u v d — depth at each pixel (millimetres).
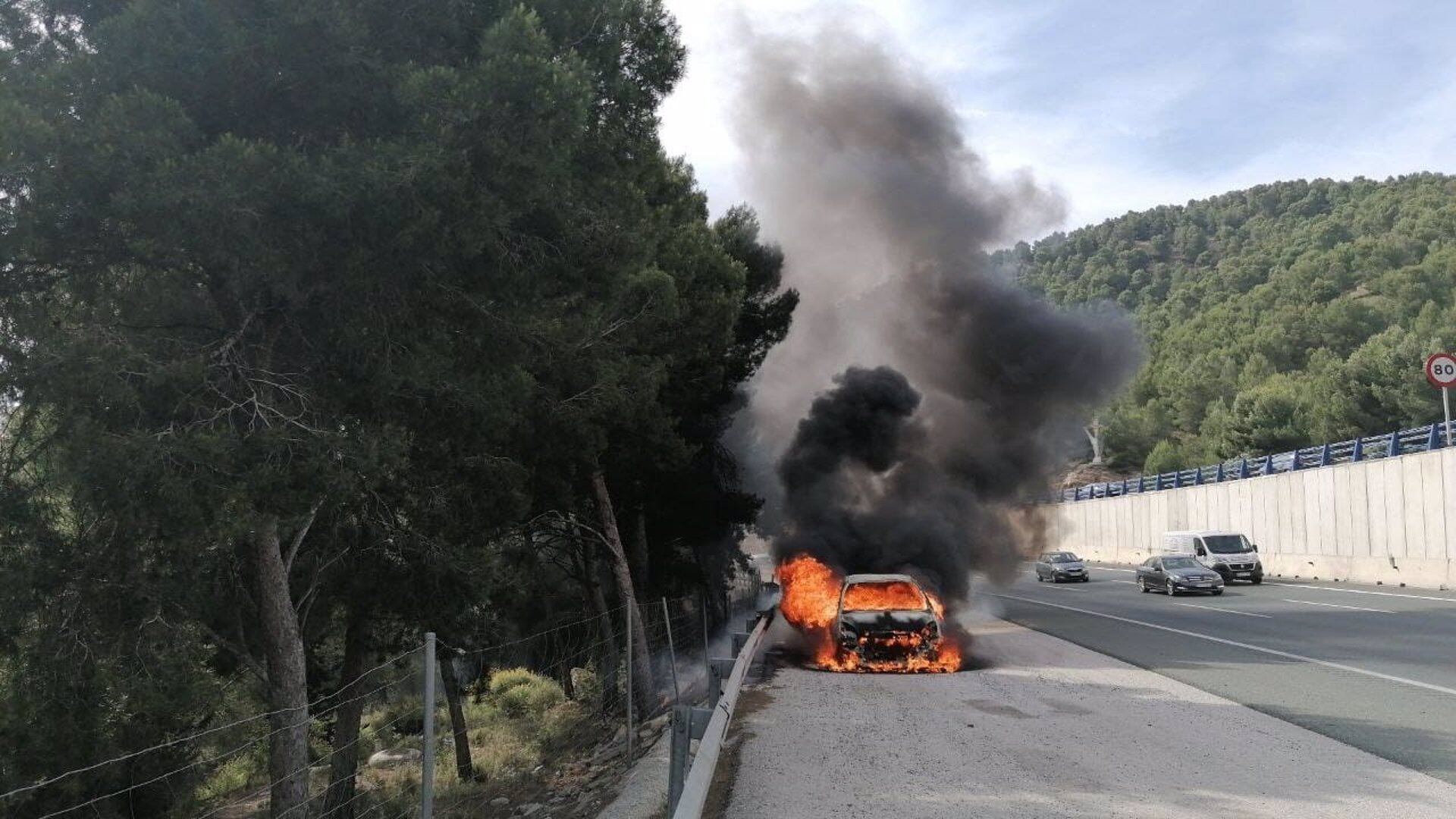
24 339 7227
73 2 8156
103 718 7820
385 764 18906
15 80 7004
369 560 11828
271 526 7418
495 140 7535
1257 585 35875
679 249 16406
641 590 21469
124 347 7055
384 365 8672
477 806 12828
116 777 8266
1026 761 8492
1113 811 6789
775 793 7684
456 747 16578
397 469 9391
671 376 17891
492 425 10148
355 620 12922
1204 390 108750
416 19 8297
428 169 7266
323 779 16297
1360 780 7438
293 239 7715
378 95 8078
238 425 7680
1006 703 11742
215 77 7711
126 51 7227
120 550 8094
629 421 14867
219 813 11547
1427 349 65375
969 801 7203
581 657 25688
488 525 12938
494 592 14484
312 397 8367
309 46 7738
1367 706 10688
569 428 13102
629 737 11375
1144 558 61938
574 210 9180
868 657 15352
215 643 11055
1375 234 159625
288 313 8539
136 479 6590
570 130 7828
